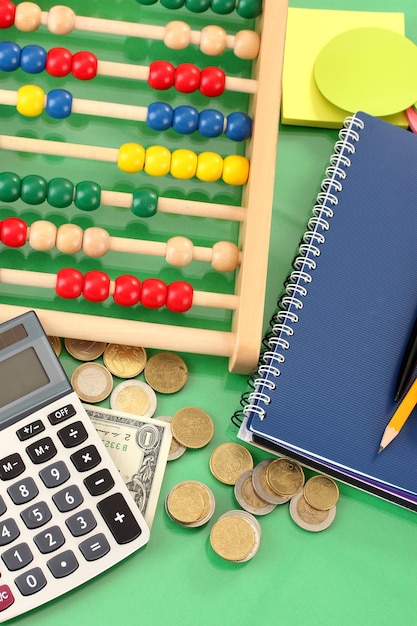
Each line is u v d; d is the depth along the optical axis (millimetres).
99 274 835
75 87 937
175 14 967
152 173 863
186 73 868
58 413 780
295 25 975
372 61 957
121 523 762
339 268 851
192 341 832
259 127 845
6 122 923
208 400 869
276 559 823
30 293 887
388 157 891
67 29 871
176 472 840
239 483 828
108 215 913
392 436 812
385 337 845
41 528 753
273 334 868
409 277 867
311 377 820
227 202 927
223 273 911
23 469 763
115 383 863
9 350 787
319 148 958
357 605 817
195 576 811
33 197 844
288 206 933
